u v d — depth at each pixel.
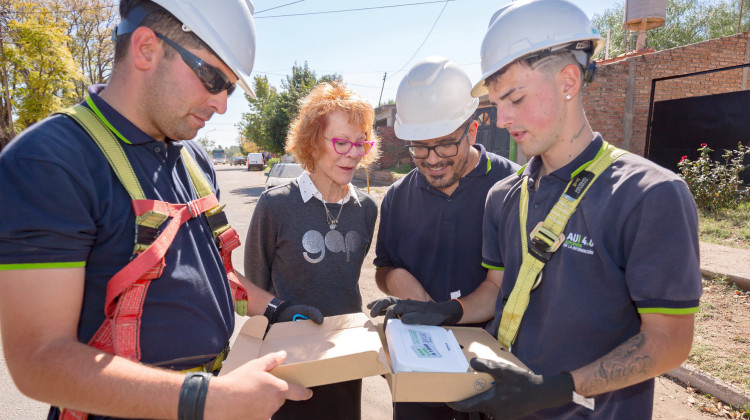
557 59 1.24
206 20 1.09
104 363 0.89
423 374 1.09
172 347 1.11
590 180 1.26
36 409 2.93
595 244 1.21
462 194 2.15
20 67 18.08
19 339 0.87
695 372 3.01
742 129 8.24
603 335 1.24
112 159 1.04
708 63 9.80
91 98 1.10
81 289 0.95
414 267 2.31
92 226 0.97
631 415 1.32
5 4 18.94
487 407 1.08
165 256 1.10
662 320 1.12
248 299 1.64
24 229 0.86
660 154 9.62
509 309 1.39
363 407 2.98
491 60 1.32
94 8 27.00
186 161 1.36
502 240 1.62
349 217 2.10
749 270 4.41
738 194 7.51
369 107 1.98
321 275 2.01
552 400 1.08
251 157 48.91
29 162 0.89
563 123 1.30
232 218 10.94
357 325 1.43
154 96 1.09
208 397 0.92
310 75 21.61
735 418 2.68
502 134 11.69
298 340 1.32
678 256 1.08
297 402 1.85
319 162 2.02
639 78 9.56
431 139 1.96
